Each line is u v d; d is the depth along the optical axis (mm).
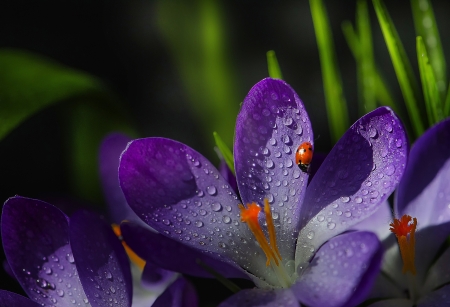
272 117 301
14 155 485
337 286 283
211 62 435
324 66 347
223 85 429
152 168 299
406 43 513
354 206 297
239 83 520
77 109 375
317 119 503
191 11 445
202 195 303
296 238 304
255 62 527
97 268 298
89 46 525
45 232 303
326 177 301
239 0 547
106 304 299
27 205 301
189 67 438
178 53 442
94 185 391
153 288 338
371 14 521
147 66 528
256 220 296
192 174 302
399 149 291
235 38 532
